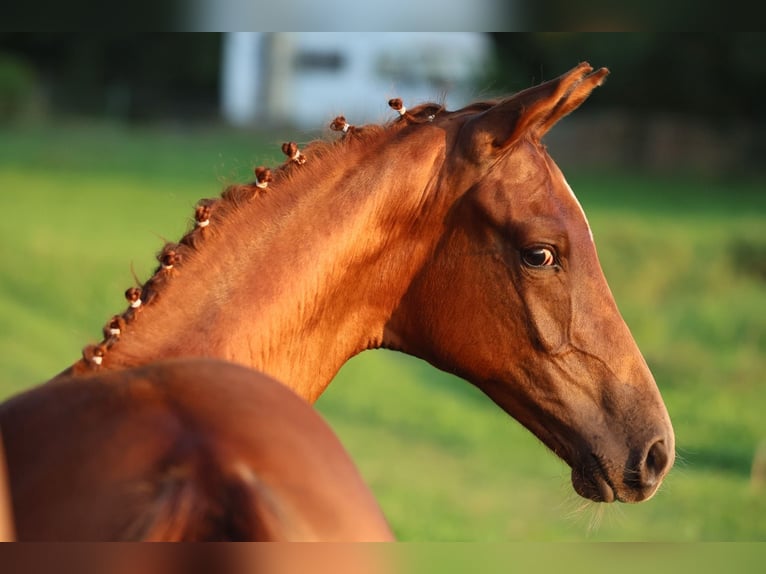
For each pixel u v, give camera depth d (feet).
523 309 19.03
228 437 11.35
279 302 17.83
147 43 242.37
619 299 104.01
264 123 225.56
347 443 65.21
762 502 53.88
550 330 18.99
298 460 11.41
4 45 238.07
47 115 219.61
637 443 18.78
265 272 17.90
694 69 208.64
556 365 19.03
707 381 79.92
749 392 77.61
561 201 19.26
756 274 114.62
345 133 19.49
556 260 18.95
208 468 10.75
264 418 12.03
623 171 202.80
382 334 19.80
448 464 61.31
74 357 80.33
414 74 238.27
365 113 21.35
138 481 10.74
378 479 56.34
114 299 97.45
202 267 17.67
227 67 246.27
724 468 61.11
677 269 113.80
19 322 85.92
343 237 18.54
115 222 128.88
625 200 167.63
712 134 207.82
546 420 19.38
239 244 18.02
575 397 19.04
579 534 47.09
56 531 10.59
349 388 78.89
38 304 94.63
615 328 19.16
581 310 19.03
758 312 97.19
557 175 19.60
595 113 219.20
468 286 19.17
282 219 18.38
